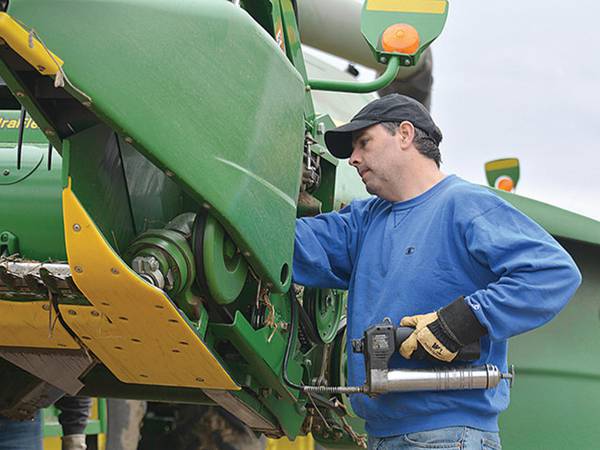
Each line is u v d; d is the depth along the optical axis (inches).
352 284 131.5
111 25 96.7
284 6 143.2
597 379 205.9
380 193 129.8
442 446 119.7
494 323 116.5
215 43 104.7
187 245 106.1
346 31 219.0
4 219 120.8
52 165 121.7
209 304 112.9
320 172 144.2
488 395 121.4
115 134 109.0
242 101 107.3
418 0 139.1
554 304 117.6
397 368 121.6
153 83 98.6
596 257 210.4
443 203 123.8
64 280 105.3
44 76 100.3
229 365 125.9
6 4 92.4
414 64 140.5
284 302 132.4
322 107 202.7
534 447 201.3
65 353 117.6
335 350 160.7
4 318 112.0
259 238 110.2
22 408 144.1
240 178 106.3
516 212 122.0
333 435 167.3
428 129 129.6
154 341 108.7
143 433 186.4
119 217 110.0
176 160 100.1
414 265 123.0
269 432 143.0
